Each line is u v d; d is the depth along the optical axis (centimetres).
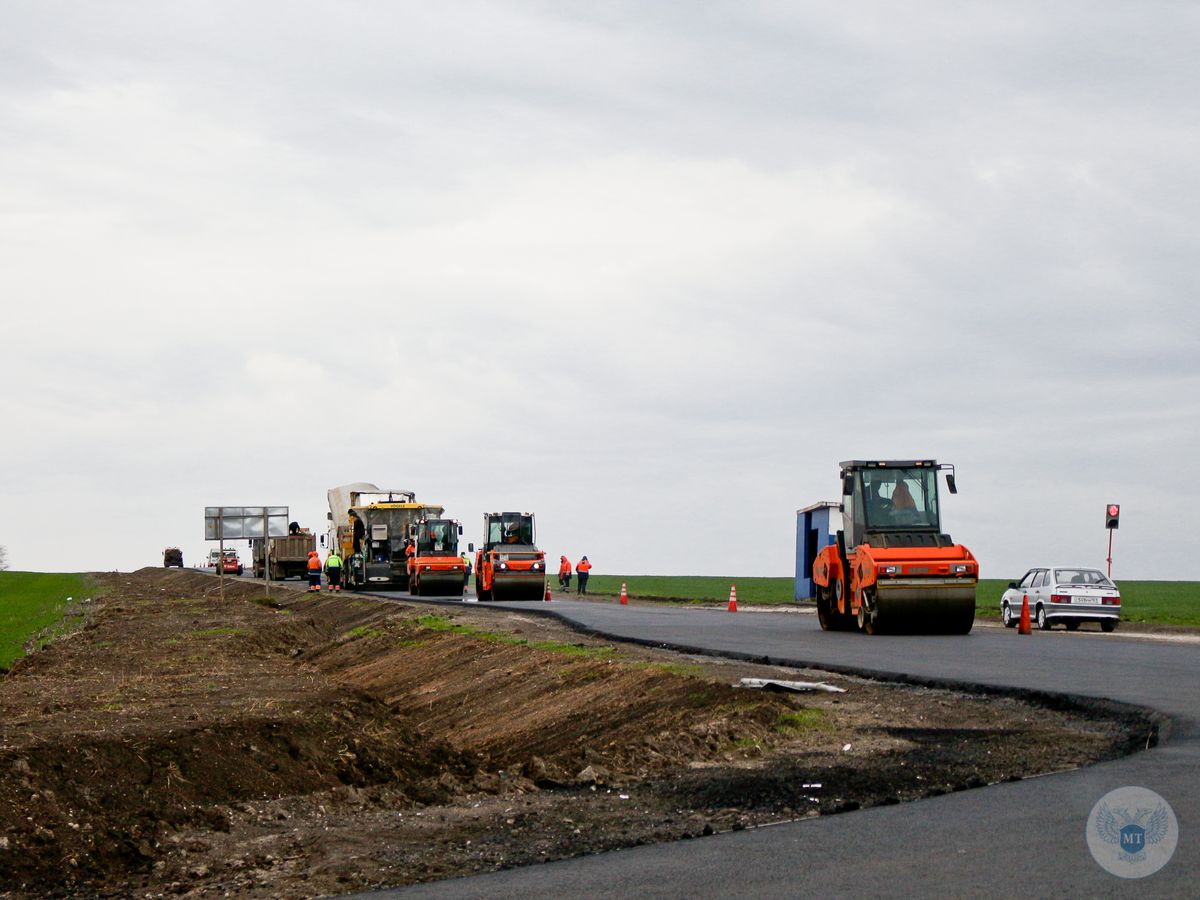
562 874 878
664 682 1889
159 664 2781
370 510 6538
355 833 1084
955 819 982
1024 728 1454
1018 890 777
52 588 8831
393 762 1554
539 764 1335
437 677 2716
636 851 938
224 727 1451
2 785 1139
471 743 2042
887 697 1722
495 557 5059
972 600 2944
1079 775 1141
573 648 2570
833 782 1170
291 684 2169
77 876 1016
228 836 1119
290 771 1413
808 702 1670
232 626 3950
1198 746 1284
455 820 1120
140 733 1383
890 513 3114
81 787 1199
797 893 790
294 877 944
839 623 3269
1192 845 877
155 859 1055
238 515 5644
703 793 1162
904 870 834
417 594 5831
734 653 2375
